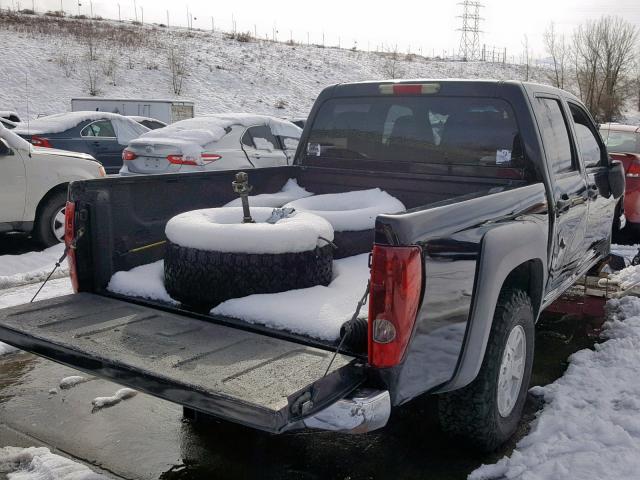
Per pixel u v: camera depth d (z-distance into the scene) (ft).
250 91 122.42
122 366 8.18
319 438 11.67
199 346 8.79
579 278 17.24
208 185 13.97
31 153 24.75
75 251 11.49
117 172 40.27
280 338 9.25
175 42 143.33
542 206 12.09
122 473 10.57
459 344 9.39
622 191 16.75
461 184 13.41
